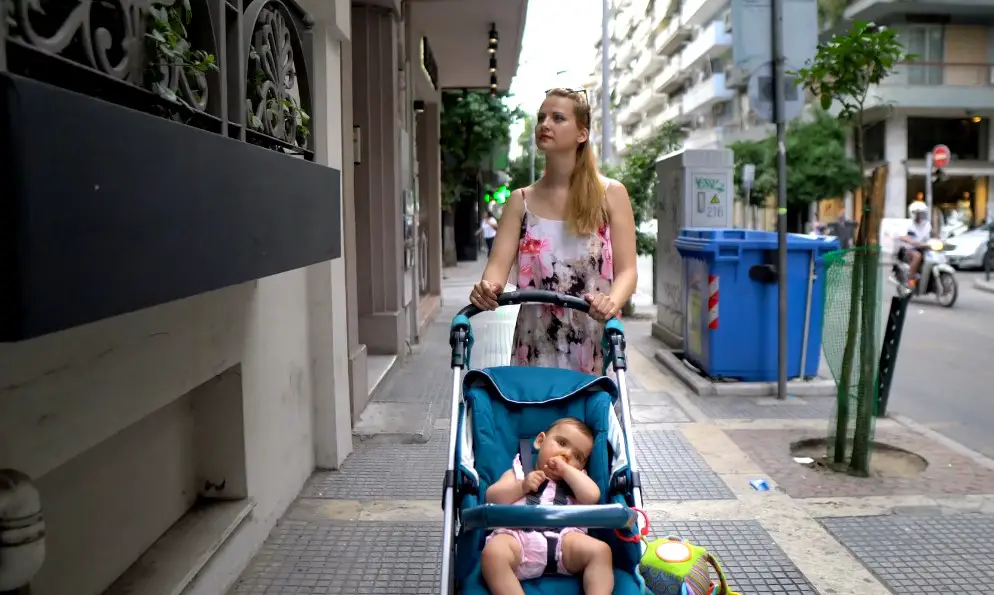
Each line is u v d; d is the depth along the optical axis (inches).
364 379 259.3
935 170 908.6
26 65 75.7
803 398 280.8
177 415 142.6
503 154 1280.8
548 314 133.4
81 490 110.3
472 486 105.3
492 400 117.3
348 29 216.4
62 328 62.4
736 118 1715.1
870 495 188.2
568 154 131.4
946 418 272.4
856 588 142.9
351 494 187.9
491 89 486.6
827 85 208.5
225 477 150.9
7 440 81.0
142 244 74.5
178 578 120.3
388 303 340.5
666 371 327.6
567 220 131.9
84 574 111.3
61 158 62.1
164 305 116.4
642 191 528.7
